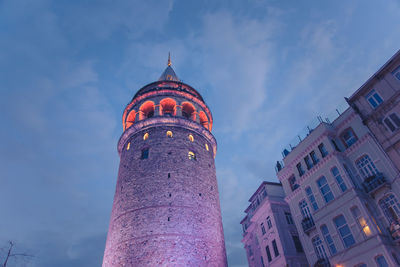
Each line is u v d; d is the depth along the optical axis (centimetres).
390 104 2422
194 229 3077
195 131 4141
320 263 2644
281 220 3631
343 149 2820
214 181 3875
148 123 3975
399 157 2298
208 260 2956
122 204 3303
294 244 3453
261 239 3856
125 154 3947
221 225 3534
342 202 2544
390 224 2267
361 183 2559
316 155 2981
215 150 4512
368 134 2580
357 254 2311
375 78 2561
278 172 3484
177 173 3472
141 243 2872
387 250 2128
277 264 3416
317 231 2741
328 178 2747
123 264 2808
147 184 3328
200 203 3350
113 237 3112
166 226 2978
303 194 2995
